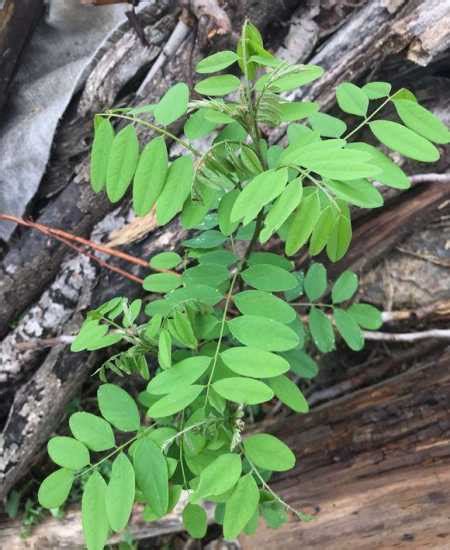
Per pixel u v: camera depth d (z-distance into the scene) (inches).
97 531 11.6
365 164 10.4
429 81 22.9
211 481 10.7
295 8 21.7
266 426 25.8
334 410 24.6
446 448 21.4
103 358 25.0
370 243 24.7
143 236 22.8
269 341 12.3
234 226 13.7
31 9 22.2
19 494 26.7
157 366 25.0
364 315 18.1
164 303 14.8
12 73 24.0
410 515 21.1
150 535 25.1
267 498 12.2
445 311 23.7
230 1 20.7
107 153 12.5
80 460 12.4
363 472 22.7
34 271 24.0
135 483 12.0
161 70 21.7
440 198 23.7
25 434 24.5
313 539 22.5
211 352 14.5
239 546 24.3
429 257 24.5
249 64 12.7
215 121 12.5
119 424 13.1
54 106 23.6
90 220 23.8
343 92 13.9
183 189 12.4
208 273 15.8
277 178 10.8
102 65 22.5
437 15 18.8
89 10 23.1
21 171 24.4
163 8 21.0
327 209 11.3
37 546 25.7
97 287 23.3
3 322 25.2
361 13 20.6
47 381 24.0
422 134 12.7
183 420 13.5
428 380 23.0
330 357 26.9
